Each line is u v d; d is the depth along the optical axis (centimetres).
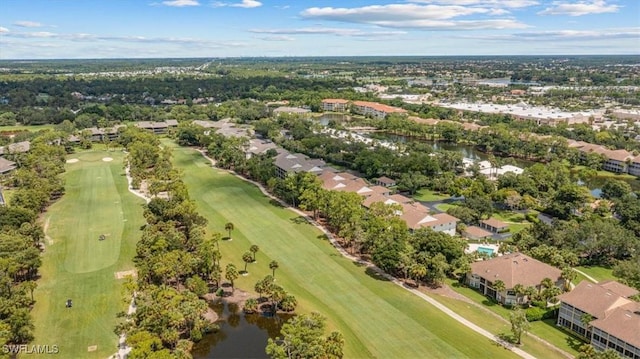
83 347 8856
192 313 9219
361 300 10644
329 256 12950
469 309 10362
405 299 10688
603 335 8869
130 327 9006
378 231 12700
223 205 17088
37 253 11656
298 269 12188
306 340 8400
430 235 12269
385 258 11675
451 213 15588
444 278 11300
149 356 7862
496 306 10544
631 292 10112
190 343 9138
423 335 9300
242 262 12556
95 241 13700
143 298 9569
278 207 16938
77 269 11969
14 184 19000
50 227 14725
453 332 9400
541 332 9575
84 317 9831
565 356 8725
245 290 11138
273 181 18325
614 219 15050
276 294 10144
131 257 12681
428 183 19125
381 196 16312
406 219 14362
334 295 10888
